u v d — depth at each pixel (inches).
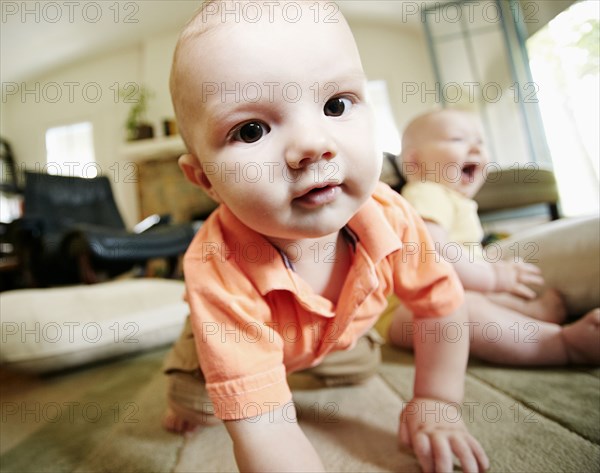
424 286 18.6
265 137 12.6
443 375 18.3
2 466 19.7
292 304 17.0
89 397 28.3
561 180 93.9
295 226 13.0
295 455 14.4
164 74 159.2
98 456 19.9
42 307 33.6
